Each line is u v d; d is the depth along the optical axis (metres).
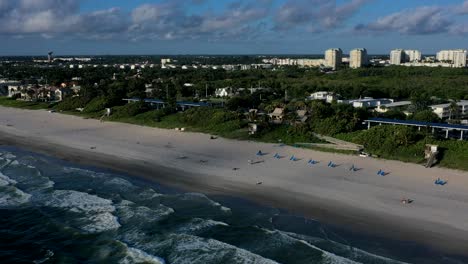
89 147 92.00
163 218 51.66
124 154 84.81
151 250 44.16
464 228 47.62
